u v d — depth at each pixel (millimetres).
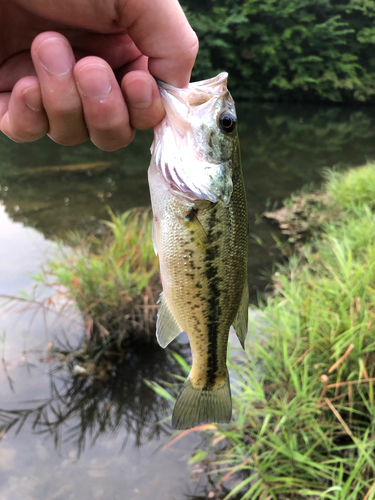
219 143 168
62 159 1347
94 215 819
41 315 458
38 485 291
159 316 181
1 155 1387
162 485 289
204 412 194
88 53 161
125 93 144
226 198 173
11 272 555
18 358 405
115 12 136
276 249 688
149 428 341
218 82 167
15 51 159
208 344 189
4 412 354
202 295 178
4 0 142
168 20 139
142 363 408
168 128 158
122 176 1144
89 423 346
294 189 1052
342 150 1570
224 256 179
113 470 303
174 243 169
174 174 162
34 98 135
